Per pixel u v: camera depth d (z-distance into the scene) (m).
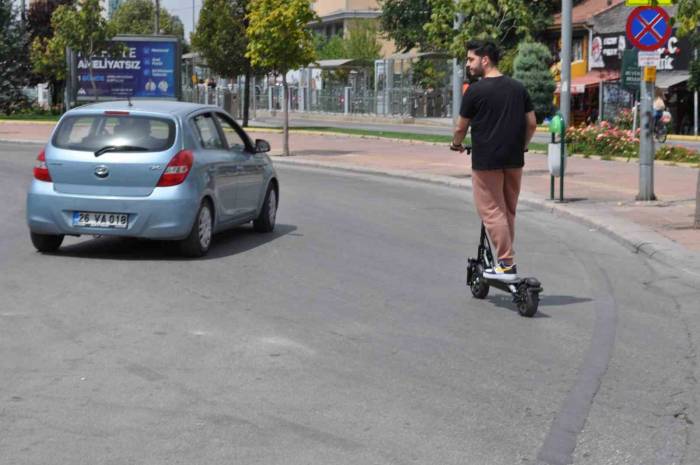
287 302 9.55
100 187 11.74
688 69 47.66
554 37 60.62
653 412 6.36
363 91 67.00
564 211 16.91
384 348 7.88
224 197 12.70
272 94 73.50
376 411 6.27
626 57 30.36
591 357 7.72
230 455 5.48
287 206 17.64
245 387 6.75
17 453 5.48
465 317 9.05
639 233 14.00
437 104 62.12
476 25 23.39
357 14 85.06
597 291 10.46
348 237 13.97
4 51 58.41
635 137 29.64
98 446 5.60
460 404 6.45
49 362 7.33
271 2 30.17
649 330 8.68
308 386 6.79
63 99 59.59
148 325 8.52
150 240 13.36
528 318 9.05
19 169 24.25
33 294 9.77
